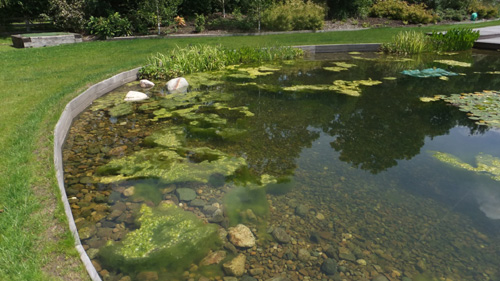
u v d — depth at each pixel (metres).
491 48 9.77
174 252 1.99
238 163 3.12
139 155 3.24
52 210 2.04
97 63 6.53
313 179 2.88
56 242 1.79
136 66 6.39
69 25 10.81
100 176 2.86
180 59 6.86
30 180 2.35
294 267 1.92
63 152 3.30
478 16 17.39
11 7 11.00
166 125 4.03
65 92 4.50
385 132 3.91
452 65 7.80
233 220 2.33
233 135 3.76
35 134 3.13
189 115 4.38
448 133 3.88
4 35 10.91
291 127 4.03
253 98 5.15
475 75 6.74
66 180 2.79
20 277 1.55
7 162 2.60
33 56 7.13
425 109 4.66
